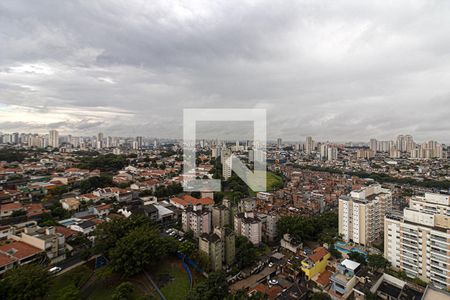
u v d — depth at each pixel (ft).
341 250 251.19
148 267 219.61
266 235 307.37
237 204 368.68
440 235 191.83
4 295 154.51
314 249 264.93
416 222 214.48
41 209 314.35
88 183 435.53
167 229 303.68
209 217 289.74
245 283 207.31
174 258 236.43
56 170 567.18
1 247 210.59
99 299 179.22
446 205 223.92
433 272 196.13
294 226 278.26
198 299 169.07
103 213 323.57
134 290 189.37
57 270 201.77
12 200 366.84
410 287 183.93
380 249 248.93
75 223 279.69
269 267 232.12
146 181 488.85
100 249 221.05
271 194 449.06
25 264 186.39
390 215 230.68
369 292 174.60
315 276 210.59
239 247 243.60
